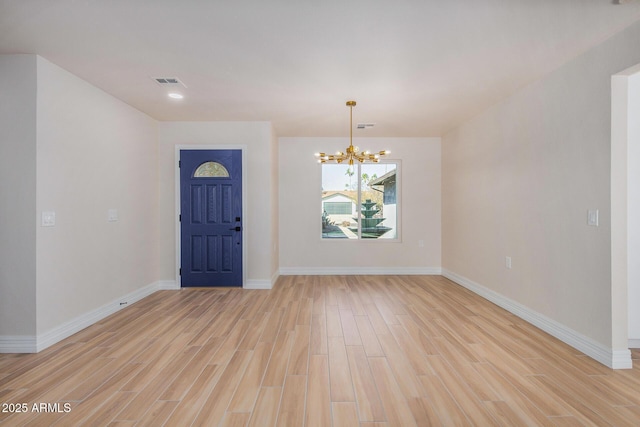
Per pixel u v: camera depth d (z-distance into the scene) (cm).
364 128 507
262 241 470
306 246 567
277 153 555
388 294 435
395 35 236
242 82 320
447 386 209
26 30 228
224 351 261
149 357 251
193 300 408
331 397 197
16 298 263
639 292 263
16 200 264
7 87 263
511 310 355
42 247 270
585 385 210
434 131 527
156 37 238
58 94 286
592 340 250
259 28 226
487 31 230
